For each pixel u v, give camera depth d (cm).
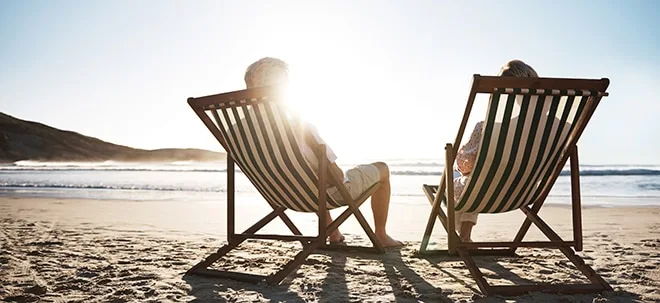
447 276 313
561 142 275
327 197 334
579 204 287
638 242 449
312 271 327
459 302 256
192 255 389
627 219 642
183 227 577
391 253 392
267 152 310
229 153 332
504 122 262
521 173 279
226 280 304
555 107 259
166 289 283
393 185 1562
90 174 2512
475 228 572
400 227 593
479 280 272
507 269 335
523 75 301
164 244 446
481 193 291
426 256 376
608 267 338
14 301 264
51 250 411
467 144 352
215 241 466
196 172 2728
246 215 723
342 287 286
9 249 415
